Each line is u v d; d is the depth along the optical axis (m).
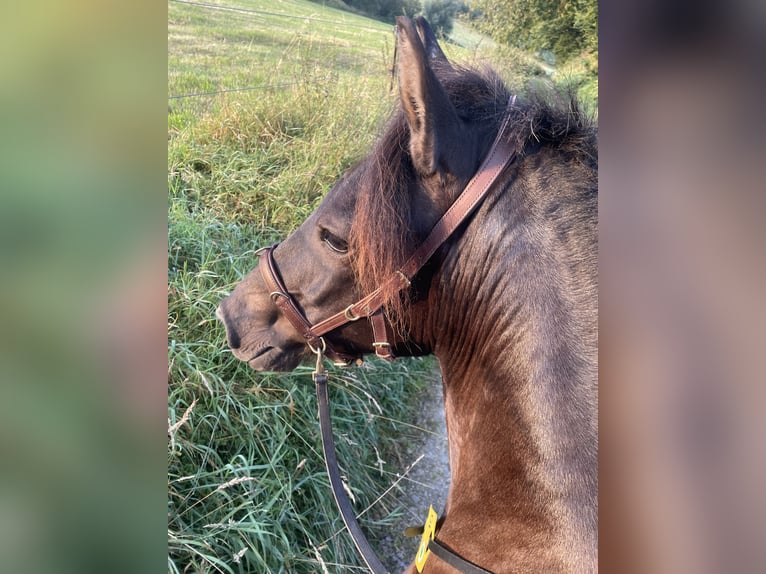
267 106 3.99
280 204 3.40
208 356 2.42
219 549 1.99
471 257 1.21
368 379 2.95
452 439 1.40
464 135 1.18
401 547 2.44
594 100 1.71
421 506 2.65
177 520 1.95
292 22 5.63
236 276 2.77
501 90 1.27
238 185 3.42
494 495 1.19
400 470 2.80
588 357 1.08
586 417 1.07
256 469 2.25
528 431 1.13
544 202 1.16
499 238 1.18
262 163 3.65
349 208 1.30
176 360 2.29
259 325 1.52
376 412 2.88
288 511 2.16
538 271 1.14
